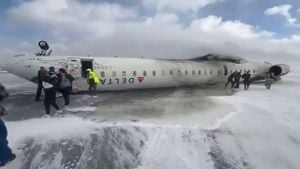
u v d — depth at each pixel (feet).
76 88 47.14
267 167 19.60
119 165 20.11
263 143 24.03
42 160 20.81
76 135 25.77
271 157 21.25
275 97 46.37
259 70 70.54
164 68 55.42
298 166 19.72
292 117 32.19
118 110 35.91
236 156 21.45
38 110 35.40
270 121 30.50
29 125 28.55
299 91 54.54
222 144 23.85
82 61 47.65
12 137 24.81
